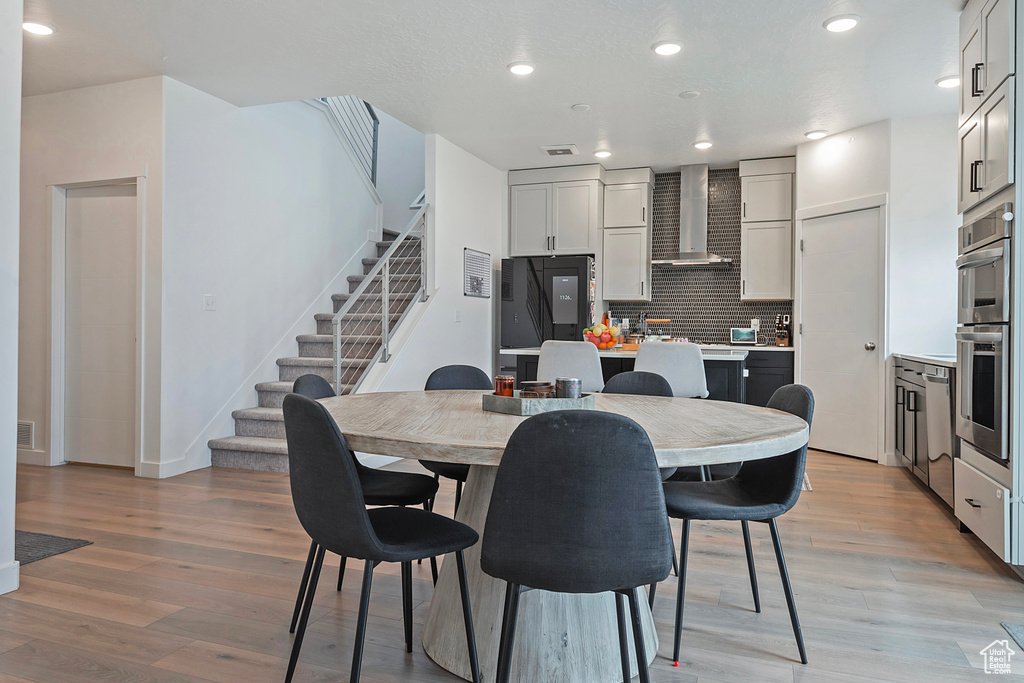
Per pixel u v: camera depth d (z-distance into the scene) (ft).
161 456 13.98
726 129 16.92
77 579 8.43
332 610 7.59
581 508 4.39
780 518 11.44
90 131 14.40
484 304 20.79
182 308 14.37
